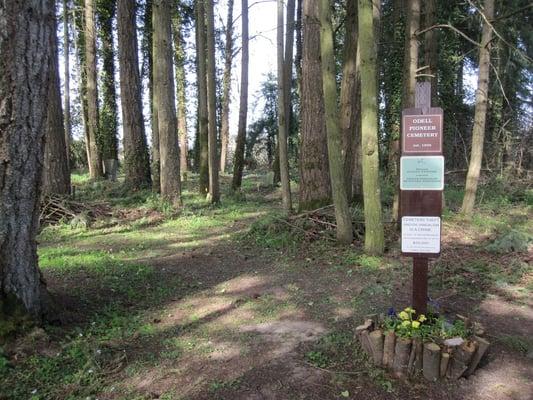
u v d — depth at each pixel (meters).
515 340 4.63
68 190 13.59
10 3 4.14
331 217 9.02
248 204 14.78
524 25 17.36
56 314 4.98
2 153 4.29
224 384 3.93
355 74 10.95
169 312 5.61
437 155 4.04
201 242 9.44
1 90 4.21
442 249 8.28
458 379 3.88
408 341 3.88
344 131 11.05
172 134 13.18
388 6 17.11
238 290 6.39
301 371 4.11
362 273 6.81
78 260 7.80
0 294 4.36
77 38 24.52
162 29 12.87
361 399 3.68
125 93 16.84
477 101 10.74
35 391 3.73
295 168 21.53
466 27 16.97
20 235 4.46
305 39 9.48
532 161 16.31
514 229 9.57
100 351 4.37
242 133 17.88
